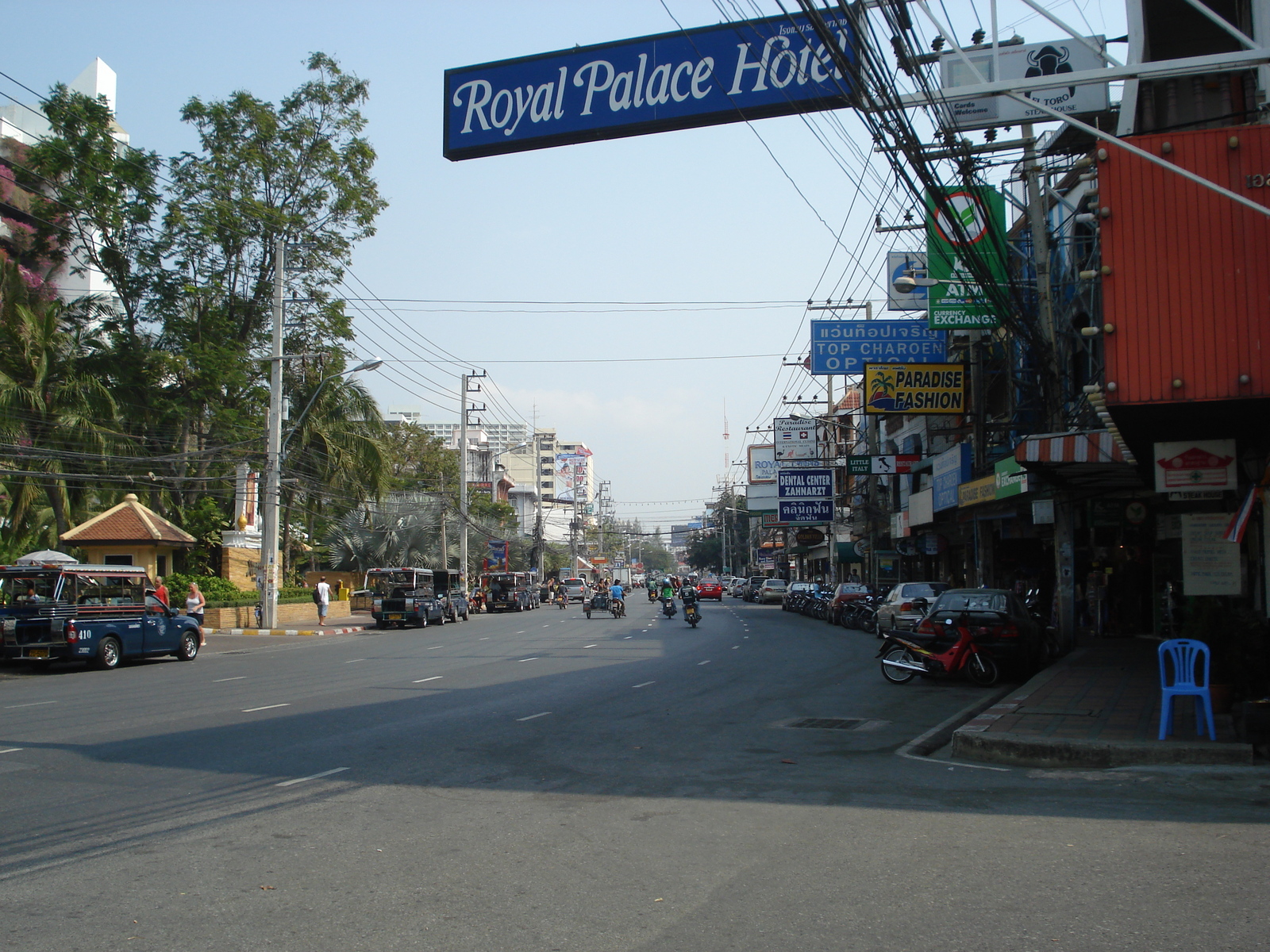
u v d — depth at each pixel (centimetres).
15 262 3269
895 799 775
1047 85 939
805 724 1202
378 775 873
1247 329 946
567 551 11575
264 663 2217
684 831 673
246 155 3572
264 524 3328
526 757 970
